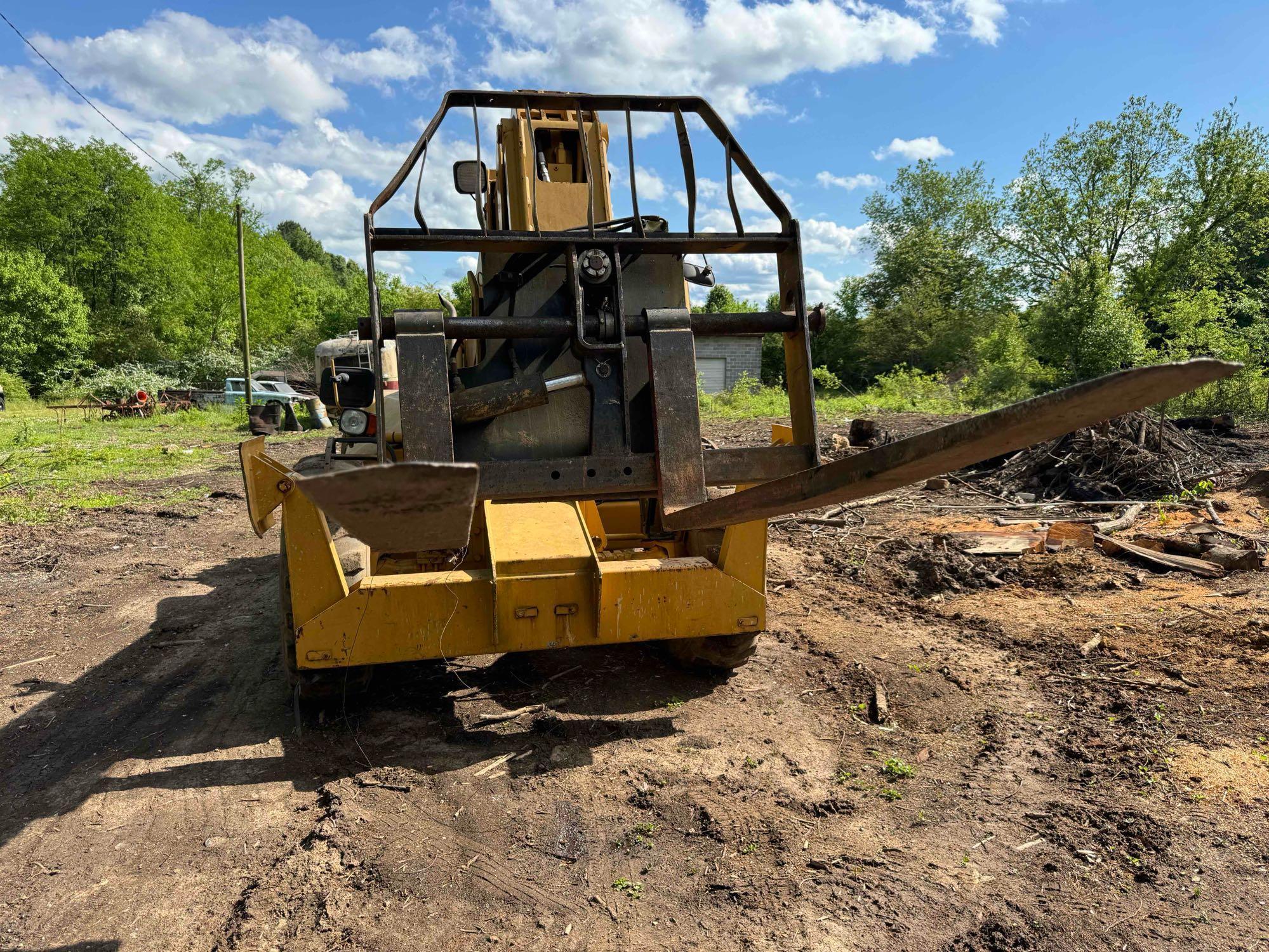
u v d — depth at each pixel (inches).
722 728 148.7
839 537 301.4
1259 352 833.5
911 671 173.0
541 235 134.1
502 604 134.0
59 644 204.5
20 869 110.0
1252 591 208.7
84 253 1695.4
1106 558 250.1
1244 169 1222.3
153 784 132.0
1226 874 103.0
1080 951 91.1
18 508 387.5
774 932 95.8
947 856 109.5
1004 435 72.5
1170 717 145.6
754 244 141.9
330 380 195.5
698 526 121.3
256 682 175.8
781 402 965.8
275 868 108.6
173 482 482.9
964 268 1793.8
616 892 103.7
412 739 145.6
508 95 141.3
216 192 2132.1
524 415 142.1
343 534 150.1
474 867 109.0
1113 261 1346.0
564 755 139.4
